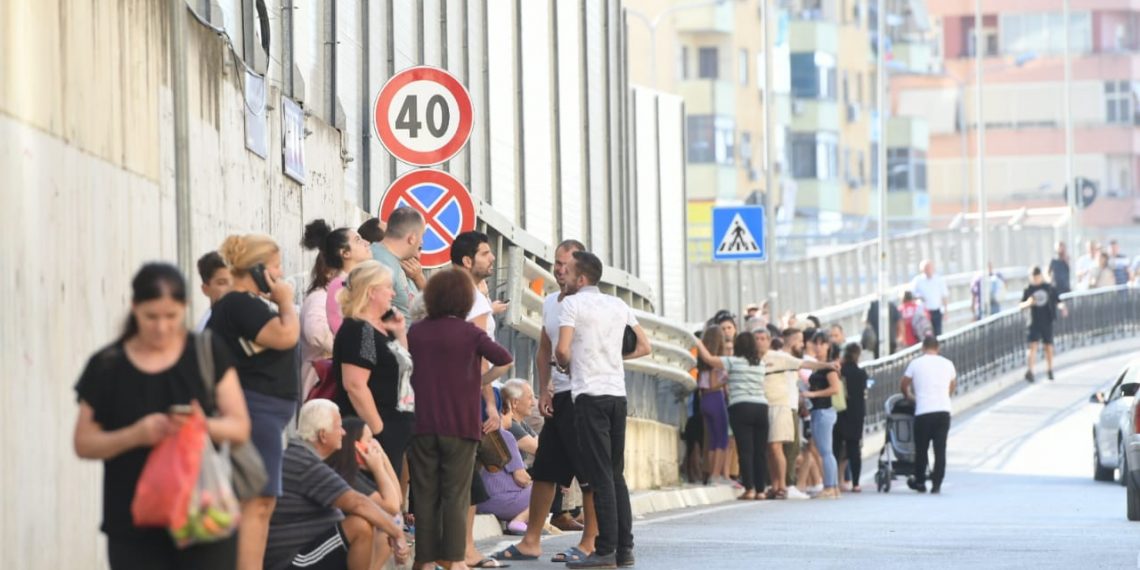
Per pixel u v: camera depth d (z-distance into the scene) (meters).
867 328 92.50
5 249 17.14
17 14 17.64
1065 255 119.94
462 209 32.47
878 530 37.84
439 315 25.62
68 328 19.25
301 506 22.14
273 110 28.98
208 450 14.43
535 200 53.62
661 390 55.09
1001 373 102.81
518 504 34.72
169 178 23.42
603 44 64.38
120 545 14.75
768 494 53.16
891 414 60.91
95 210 20.19
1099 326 119.31
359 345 23.77
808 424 59.44
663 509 46.84
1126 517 42.41
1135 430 40.78
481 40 48.44
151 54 22.56
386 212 32.41
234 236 18.92
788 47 198.88
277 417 18.88
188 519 14.20
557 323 29.36
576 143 59.22
